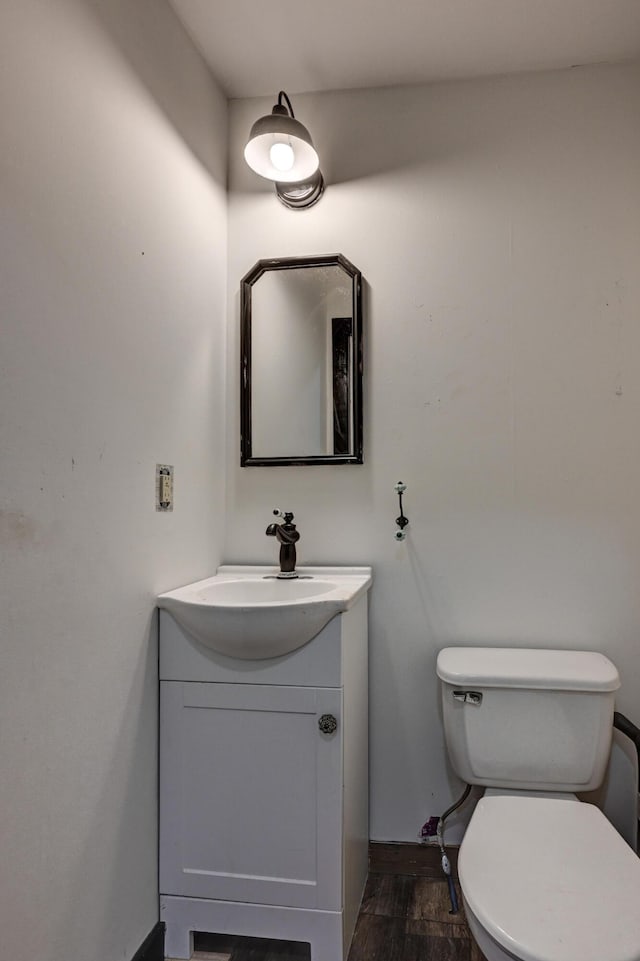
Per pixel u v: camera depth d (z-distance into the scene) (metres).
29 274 1.00
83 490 1.15
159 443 1.49
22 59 0.99
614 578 1.74
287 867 1.37
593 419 1.77
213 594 1.63
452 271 1.86
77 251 1.14
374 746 1.83
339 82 1.91
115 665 1.26
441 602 1.82
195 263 1.73
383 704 1.84
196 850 1.41
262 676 1.39
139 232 1.40
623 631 1.73
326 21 1.65
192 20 1.64
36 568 1.00
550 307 1.81
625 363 1.76
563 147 1.82
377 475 1.87
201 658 1.42
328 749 1.36
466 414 1.83
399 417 1.87
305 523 1.90
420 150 1.90
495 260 1.84
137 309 1.38
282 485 1.92
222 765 1.41
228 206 1.98
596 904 1.02
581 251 1.80
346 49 1.76
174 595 1.46
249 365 1.94
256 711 1.40
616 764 1.68
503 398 1.82
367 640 1.81
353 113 1.94
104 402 1.23
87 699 1.15
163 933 1.41
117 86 1.30
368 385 1.89
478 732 1.54
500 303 1.83
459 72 1.86
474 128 1.87
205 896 1.40
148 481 1.43
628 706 1.72
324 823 1.36
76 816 1.11
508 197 1.85
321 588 1.66
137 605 1.36
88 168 1.18
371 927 1.52
